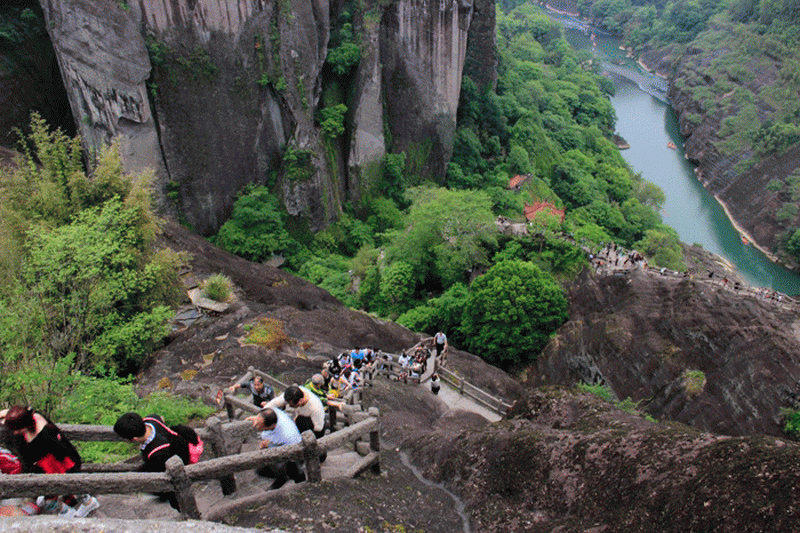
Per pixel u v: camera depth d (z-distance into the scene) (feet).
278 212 148.97
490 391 78.13
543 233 127.03
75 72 120.06
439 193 134.00
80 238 49.70
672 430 28.04
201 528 17.85
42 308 45.21
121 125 127.03
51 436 21.04
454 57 175.32
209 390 53.78
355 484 27.86
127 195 63.52
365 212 174.70
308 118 148.97
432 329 119.24
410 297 131.54
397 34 163.73
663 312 99.40
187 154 138.21
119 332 53.06
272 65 139.13
